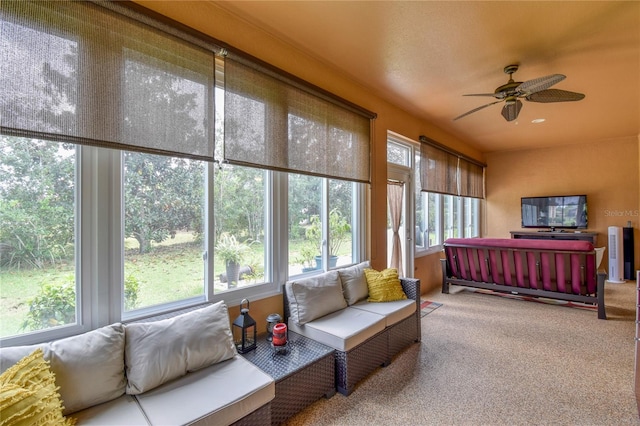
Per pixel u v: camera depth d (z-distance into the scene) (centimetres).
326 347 220
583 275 356
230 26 221
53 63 145
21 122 137
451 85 341
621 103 392
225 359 179
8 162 147
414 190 464
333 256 327
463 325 342
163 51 183
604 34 242
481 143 625
